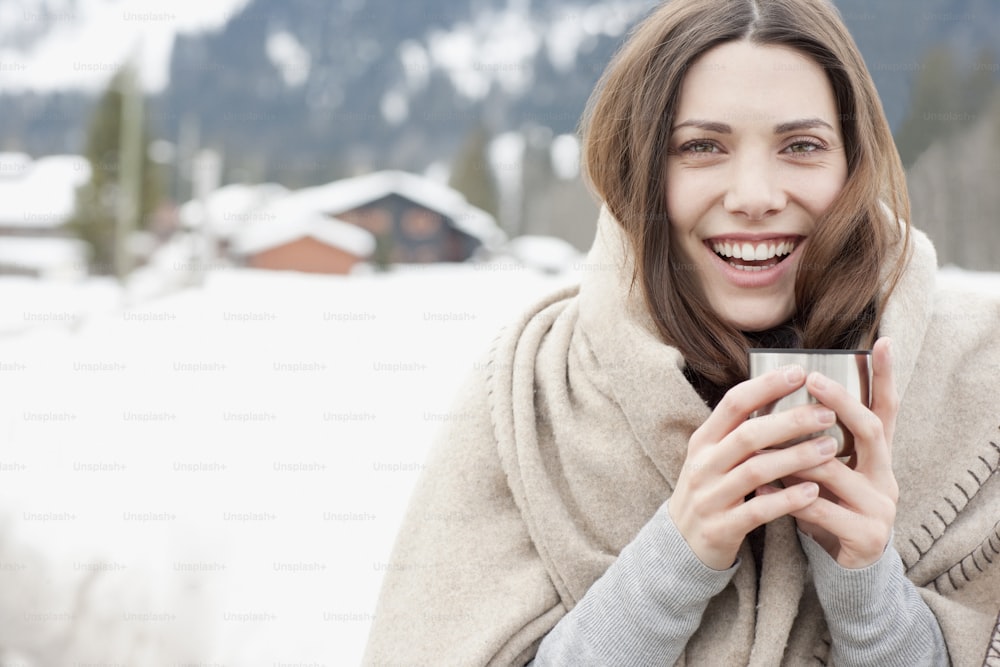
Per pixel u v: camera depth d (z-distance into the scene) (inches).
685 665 47.4
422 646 51.0
